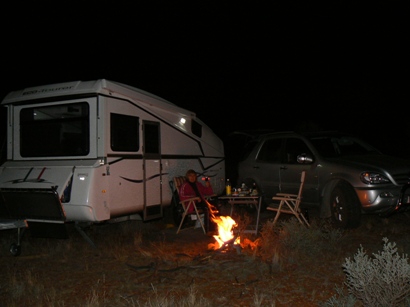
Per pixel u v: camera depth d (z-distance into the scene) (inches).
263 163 395.2
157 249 283.4
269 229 291.1
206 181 357.4
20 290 208.8
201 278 221.9
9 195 301.7
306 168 352.8
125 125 307.4
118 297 200.1
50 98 300.5
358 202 317.7
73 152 296.5
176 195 361.4
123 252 278.7
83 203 276.1
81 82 293.3
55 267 253.6
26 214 299.4
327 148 358.6
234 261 244.4
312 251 253.9
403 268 155.8
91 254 280.2
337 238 279.6
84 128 291.6
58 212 283.3
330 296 192.9
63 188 279.1
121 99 304.5
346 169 323.3
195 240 311.4
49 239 323.6
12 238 326.6
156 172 338.6
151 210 332.8
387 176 312.2
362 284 162.2
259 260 244.7
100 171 282.8
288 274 223.1
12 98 313.3
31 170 300.7
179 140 371.6
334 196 329.1
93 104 288.4
